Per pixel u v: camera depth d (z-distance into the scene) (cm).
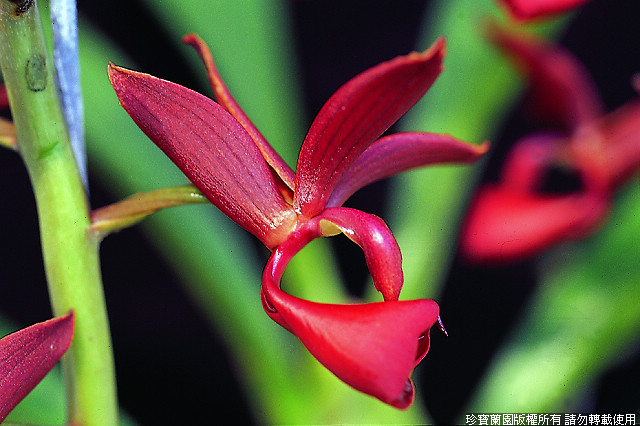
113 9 47
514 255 37
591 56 51
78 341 25
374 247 24
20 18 24
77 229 25
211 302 33
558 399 33
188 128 24
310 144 24
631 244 34
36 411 31
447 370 43
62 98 25
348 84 23
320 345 23
